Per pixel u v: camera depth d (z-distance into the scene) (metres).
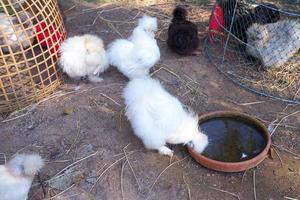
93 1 1.72
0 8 1.28
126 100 1.03
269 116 1.17
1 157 1.05
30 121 1.16
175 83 1.29
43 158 1.04
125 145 1.07
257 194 0.96
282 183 0.98
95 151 1.06
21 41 1.22
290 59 1.40
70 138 1.10
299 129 1.13
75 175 1.00
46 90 1.24
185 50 1.38
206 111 1.19
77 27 1.56
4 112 1.20
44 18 1.20
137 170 1.01
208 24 1.58
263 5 1.39
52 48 1.24
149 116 0.97
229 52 1.43
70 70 1.22
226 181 0.98
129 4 1.71
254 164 1.00
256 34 1.34
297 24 1.36
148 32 1.25
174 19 1.43
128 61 1.24
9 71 1.26
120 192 0.96
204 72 1.34
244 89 1.28
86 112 1.18
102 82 1.29
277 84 1.30
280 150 1.07
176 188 0.97
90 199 0.94
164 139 1.00
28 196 0.95
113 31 1.54
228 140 1.06
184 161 1.03
